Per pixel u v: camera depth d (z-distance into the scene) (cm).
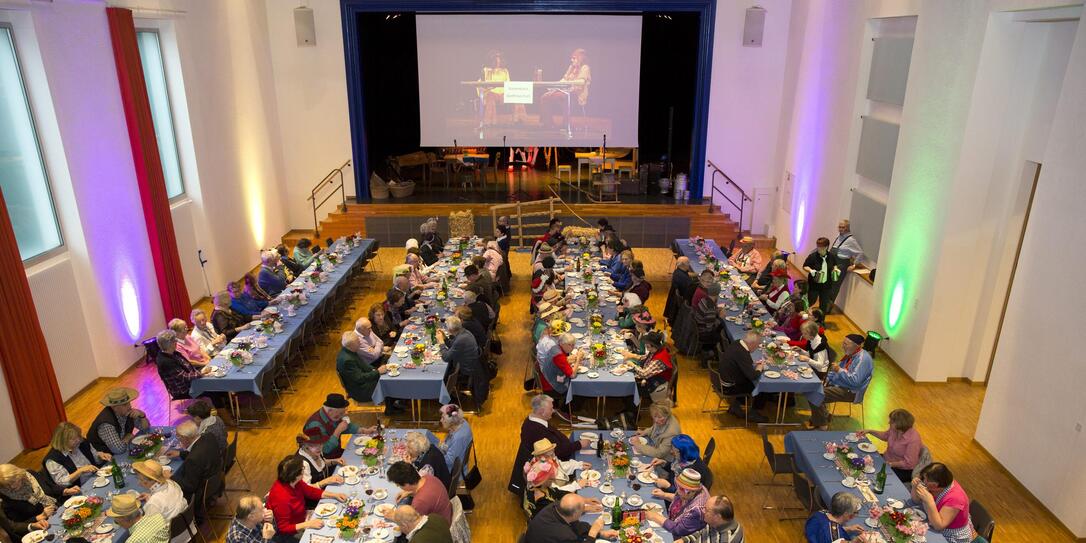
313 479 661
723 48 1619
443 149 1992
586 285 1136
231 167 1406
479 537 682
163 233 1109
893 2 1067
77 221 920
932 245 944
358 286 1389
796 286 1048
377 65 1845
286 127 1680
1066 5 726
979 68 843
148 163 1069
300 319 1007
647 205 1678
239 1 1445
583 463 652
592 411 897
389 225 1655
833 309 1265
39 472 636
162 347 814
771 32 1605
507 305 1278
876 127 1148
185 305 1173
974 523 582
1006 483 768
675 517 575
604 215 1670
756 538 686
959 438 856
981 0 838
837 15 1306
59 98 886
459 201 1712
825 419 859
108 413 677
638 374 837
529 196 1761
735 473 788
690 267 1141
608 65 1748
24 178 866
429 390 823
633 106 1780
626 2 1585
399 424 880
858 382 813
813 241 1425
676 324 1084
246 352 862
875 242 1148
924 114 962
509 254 1586
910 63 1009
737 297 1060
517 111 1786
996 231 916
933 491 575
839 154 1288
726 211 1745
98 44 966
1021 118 865
